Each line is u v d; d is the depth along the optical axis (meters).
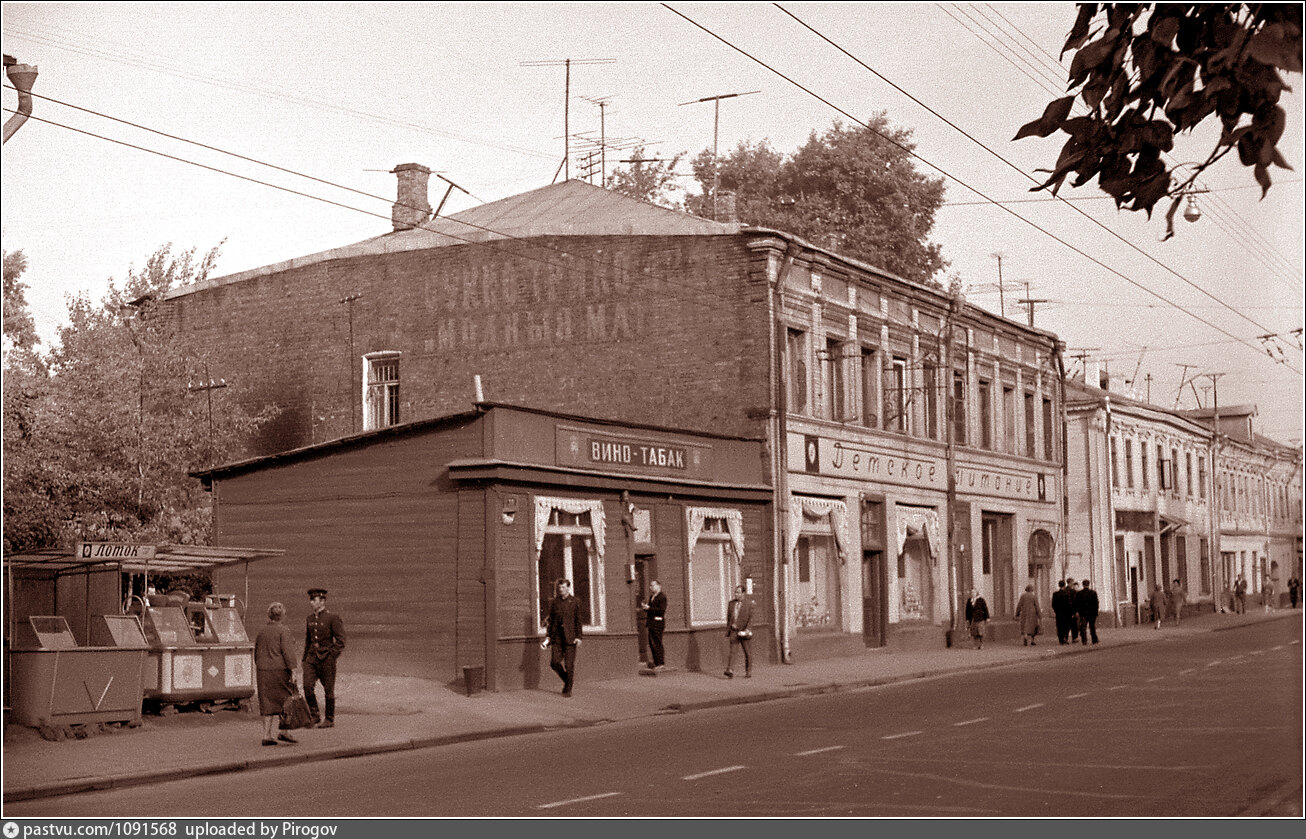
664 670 29.94
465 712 22.84
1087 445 58.94
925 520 42.22
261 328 40.00
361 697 24.45
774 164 58.97
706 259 34.59
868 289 39.41
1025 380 50.78
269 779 15.90
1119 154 6.78
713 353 34.38
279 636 18.53
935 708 23.16
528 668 26.70
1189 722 20.17
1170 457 66.25
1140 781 14.34
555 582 27.95
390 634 27.48
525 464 26.86
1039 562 51.09
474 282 36.97
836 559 37.34
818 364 36.31
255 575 29.27
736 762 16.28
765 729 20.28
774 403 33.88
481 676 25.47
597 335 35.44
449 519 26.98
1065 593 45.34
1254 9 6.15
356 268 38.72
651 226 35.22
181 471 34.34
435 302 37.44
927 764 15.79
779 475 34.16
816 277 36.31
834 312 37.31
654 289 35.00
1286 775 14.67
